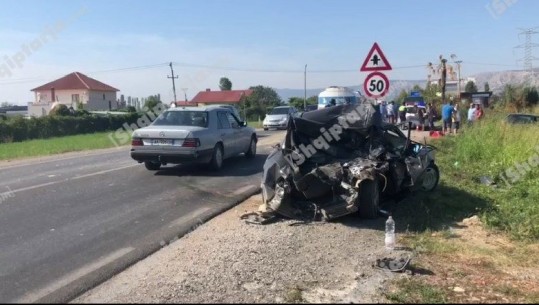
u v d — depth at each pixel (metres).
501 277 5.61
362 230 7.37
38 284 5.29
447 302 4.82
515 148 13.88
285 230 7.29
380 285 5.22
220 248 6.39
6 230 7.40
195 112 13.44
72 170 13.80
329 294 4.97
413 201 9.13
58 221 7.91
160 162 12.55
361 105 8.84
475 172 12.62
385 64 10.16
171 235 7.11
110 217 8.16
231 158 16.02
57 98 81.12
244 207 8.98
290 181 7.93
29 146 26.06
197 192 10.29
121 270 5.70
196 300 4.75
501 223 7.69
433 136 22.97
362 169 7.74
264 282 5.24
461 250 6.49
